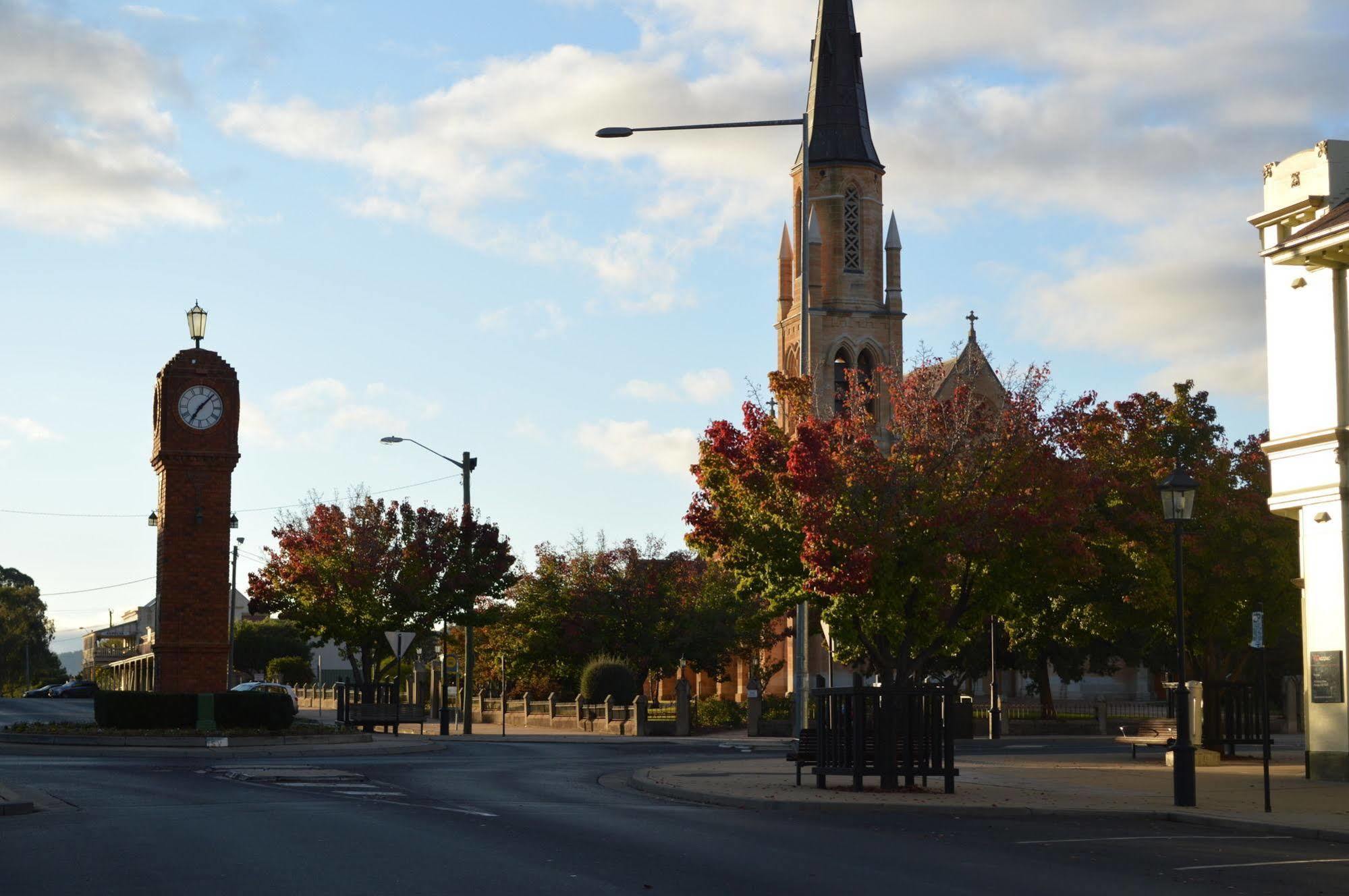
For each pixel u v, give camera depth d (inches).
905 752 983.6
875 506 1115.3
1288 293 1171.3
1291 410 1165.1
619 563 2684.5
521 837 659.4
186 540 1711.4
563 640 2600.9
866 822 806.5
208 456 1723.7
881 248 3688.5
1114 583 1555.1
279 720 1528.1
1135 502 1492.4
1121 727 2196.1
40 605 6712.6
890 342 3624.5
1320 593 1130.0
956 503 1127.0
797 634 1403.8
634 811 829.2
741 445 1221.7
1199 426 1665.8
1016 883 550.6
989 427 1222.3
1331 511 1123.9
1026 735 2217.0
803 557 1102.4
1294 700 2359.7
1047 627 1715.1
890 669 1192.2
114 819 724.0
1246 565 1435.8
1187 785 887.1
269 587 2118.6
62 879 517.0
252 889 494.9
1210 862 637.9
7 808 752.3
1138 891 538.3
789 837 697.6
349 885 503.2
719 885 521.0
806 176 1414.9
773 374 1338.6
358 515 2116.1
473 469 2146.9
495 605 2394.2
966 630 1242.6
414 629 2112.5
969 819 844.6
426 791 941.2
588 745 1781.5
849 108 3681.1
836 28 3725.4
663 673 2773.1
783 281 3740.2
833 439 1210.0
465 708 2112.5
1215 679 1541.6
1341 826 777.6
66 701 3484.3
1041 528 1142.3
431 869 545.6
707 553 1268.5
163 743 1433.3
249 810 770.8
